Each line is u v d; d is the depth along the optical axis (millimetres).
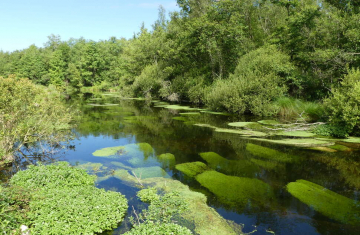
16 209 4262
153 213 4879
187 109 21125
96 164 7777
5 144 7875
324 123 11641
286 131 11820
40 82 57406
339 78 14469
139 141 10656
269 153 8859
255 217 4840
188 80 25625
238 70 19828
